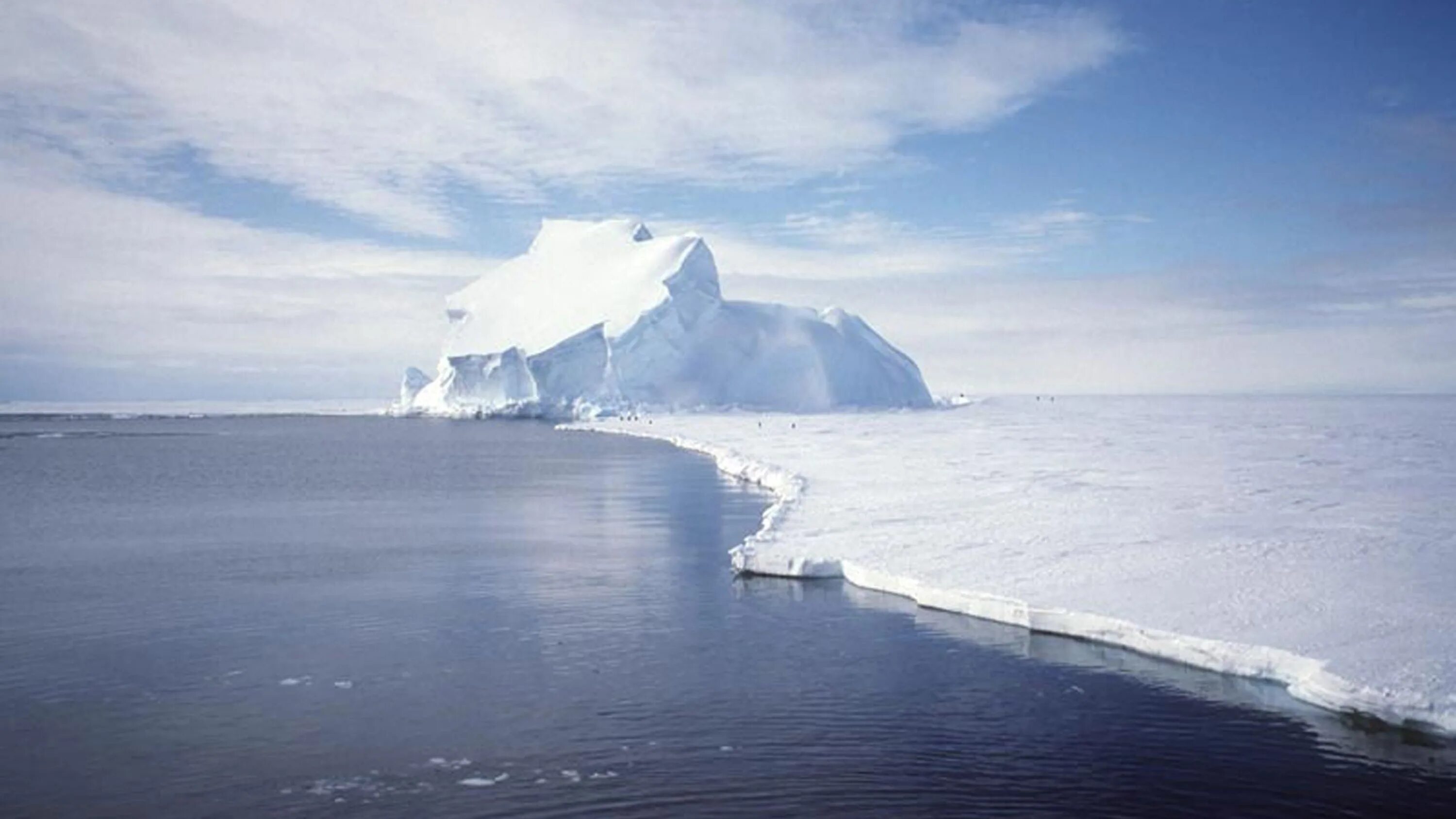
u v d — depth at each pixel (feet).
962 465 124.16
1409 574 53.67
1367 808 32.50
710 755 37.68
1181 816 32.40
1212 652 44.21
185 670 48.91
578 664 49.26
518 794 34.55
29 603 63.93
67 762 37.60
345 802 34.04
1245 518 72.64
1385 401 444.55
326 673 48.29
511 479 149.07
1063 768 36.04
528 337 356.59
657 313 330.34
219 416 572.10
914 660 48.06
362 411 651.25
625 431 261.85
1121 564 58.95
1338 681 39.04
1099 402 480.64
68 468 181.57
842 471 120.26
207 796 34.63
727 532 91.56
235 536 93.45
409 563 77.25
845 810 33.24
